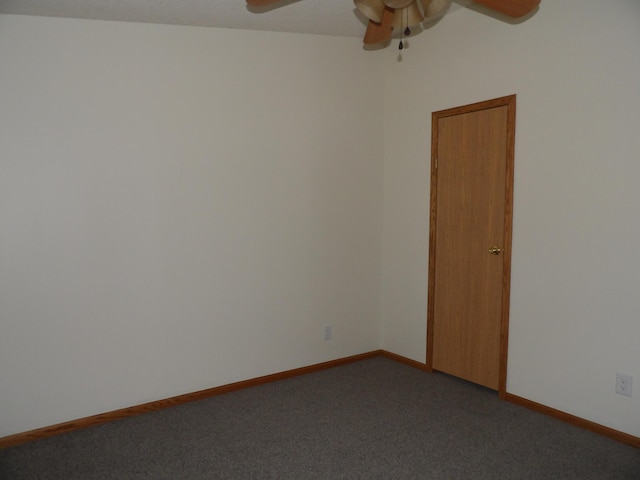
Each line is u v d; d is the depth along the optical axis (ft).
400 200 12.83
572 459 7.95
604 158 8.55
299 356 12.03
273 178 11.26
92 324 9.24
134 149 9.46
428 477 7.45
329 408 10.00
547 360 9.62
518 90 9.89
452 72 11.27
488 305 10.73
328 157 12.15
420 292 12.38
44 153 8.61
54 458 8.06
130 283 9.58
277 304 11.55
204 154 10.27
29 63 8.40
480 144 10.73
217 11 9.41
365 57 12.61
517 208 10.03
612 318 8.59
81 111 8.89
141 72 9.45
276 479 7.41
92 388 9.32
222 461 7.93
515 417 9.54
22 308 8.57
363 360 13.20
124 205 9.42
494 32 10.28
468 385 11.25
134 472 7.61
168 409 10.00
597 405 8.87
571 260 9.14
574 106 8.96
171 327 10.12
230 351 10.93
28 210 8.54
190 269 10.26
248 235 10.98
